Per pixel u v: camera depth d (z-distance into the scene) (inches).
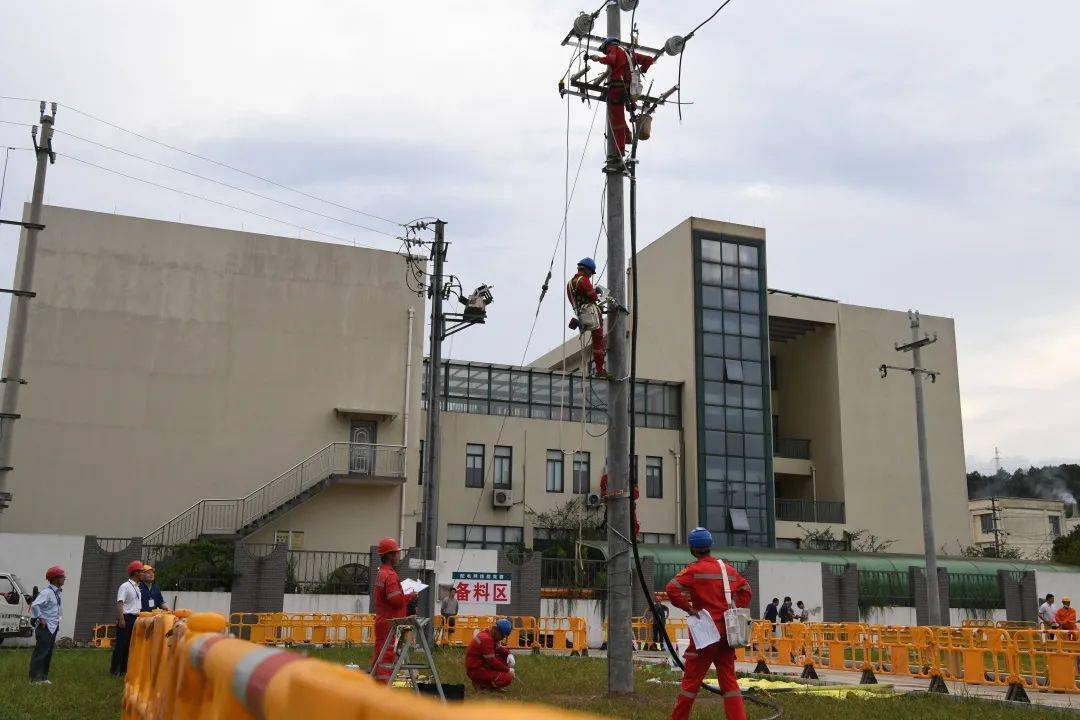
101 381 1359.5
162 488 1358.3
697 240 1964.8
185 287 1425.9
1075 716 494.3
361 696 71.9
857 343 2122.3
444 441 1681.8
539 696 514.9
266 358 1444.4
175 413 1385.3
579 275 515.2
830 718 453.4
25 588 1034.7
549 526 1648.6
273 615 1066.1
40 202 979.9
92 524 1317.7
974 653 714.8
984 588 1747.0
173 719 179.9
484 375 1761.8
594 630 1258.6
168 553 1132.5
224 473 1391.5
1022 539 3513.8
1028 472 5378.9
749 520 1862.7
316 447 1440.7
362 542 1418.6
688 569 336.5
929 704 530.9
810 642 936.9
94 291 1380.4
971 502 3661.4
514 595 1217.4
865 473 2054.6
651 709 454.0
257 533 1378.0
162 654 221.1
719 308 1948.8
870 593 1635.1
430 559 957.2
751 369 1945.1
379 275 1525.6
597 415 1820.9
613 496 527.5
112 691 486.6
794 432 2191.2
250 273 1461.6
